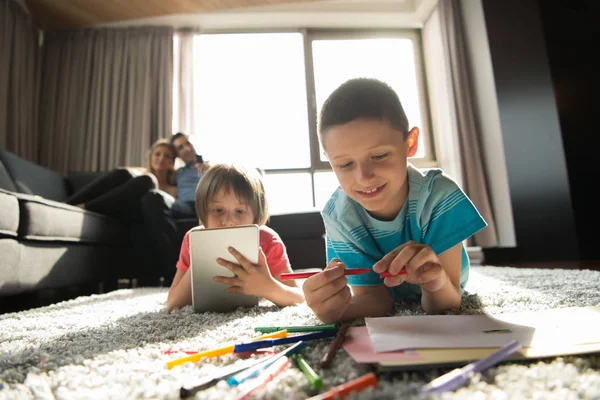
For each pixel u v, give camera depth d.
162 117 3.47
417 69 3.89
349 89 0.63
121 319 0.81
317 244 2.14
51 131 3.45
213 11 3.56
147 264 2.04
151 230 1.97
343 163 0.63
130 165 3.38
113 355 0.51
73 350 0.55
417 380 0.37
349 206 0.81
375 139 0.60
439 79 3.61
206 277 0.89
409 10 3.79
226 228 0.89
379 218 0.79
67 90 3.54
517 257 2.46
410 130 0.71
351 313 0.71
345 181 0.64
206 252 0.89
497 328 0.50
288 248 2.13
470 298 0.83
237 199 1.04
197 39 3.71
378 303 0.75
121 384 0.39
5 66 3.09
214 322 0.73
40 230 1.31
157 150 2.78
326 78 3.84
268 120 3.78
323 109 0.66
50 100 3.50
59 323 0.81
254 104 3.80
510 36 2.48
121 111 3.47
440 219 0.74
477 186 3.17
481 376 0.35
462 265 0.82
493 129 3.12
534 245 2.36
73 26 3.60
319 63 3.86
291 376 0.39
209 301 0.89
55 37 3.61
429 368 0.38
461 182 3.20
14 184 2.17
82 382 0.40
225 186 1.04
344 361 0.42
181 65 3.61
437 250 0.73
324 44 3.90
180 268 1.11
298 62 3.87
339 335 0.50
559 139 2.21
